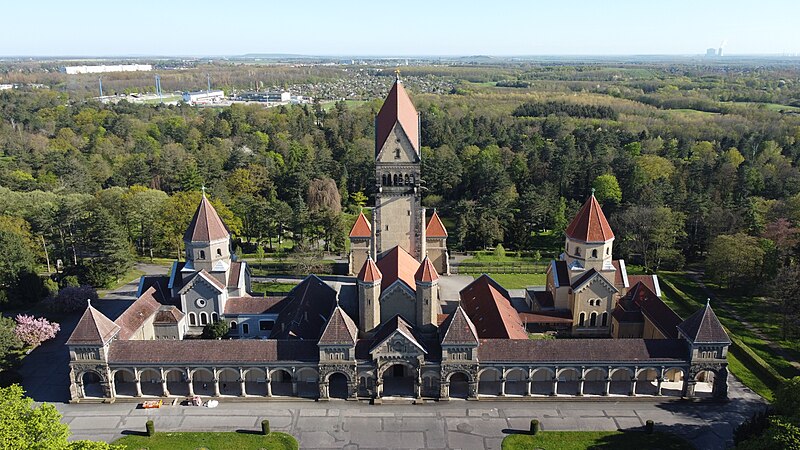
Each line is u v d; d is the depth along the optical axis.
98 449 65.12
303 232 188.38
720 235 153.00
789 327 118.56
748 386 100.56
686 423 89.75
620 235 171.50
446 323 96.19
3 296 130.75
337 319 94.19
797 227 152.88
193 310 113.69
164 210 170.25
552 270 121.69
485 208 188.25
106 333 95.25
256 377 101.06
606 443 85.06
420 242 119.19
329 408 94.00
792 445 65.75
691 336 93.25
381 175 115.75
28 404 74.94
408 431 87.94
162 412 92.94
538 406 94.44
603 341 96.44
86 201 176.75
